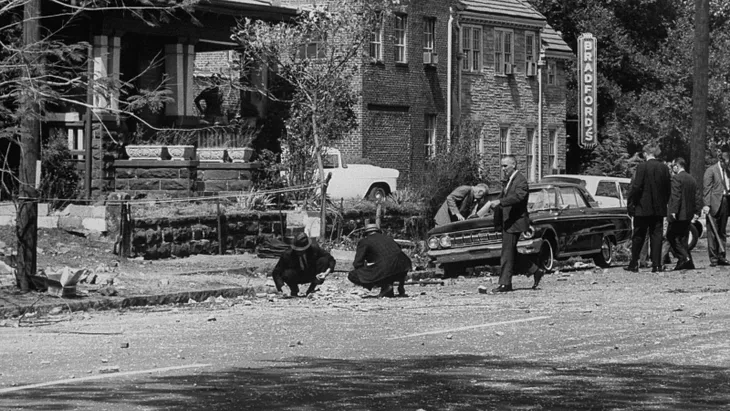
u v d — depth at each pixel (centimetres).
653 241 2897
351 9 4259
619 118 7100
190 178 3250
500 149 6031
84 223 2794
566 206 2995
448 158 4412
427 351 1436
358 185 4475
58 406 1063
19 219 2130
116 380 1214
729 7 7062
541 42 6394
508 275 2361
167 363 1345
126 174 3291
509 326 1688
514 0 6266
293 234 2978
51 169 3212
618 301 2092
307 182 3781
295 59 4122
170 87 3575
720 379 1209
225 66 4700
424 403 1071
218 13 3747
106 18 3269
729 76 6788
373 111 5084
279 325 1742
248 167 3406
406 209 3762
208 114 3959
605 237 3123
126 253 2661
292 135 4031
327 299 2239
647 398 1098
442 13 5541
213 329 1698
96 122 3262
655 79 7256
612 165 6719
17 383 1211
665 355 1381
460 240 2859
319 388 1155
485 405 1062
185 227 2828
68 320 1886
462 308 1992
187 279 2383
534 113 6309
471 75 5812
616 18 7325
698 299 2108
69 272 2095
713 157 6562
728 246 3891
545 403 1072
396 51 5253
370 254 2272
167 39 3662
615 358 1360
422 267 2986
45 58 2088
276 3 4834
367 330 1664
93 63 2322
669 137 6994
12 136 2147
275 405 1061
